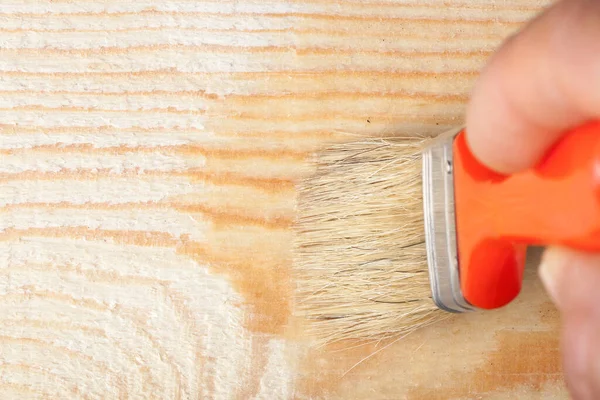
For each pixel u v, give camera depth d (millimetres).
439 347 316
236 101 320
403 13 323
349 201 311
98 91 320
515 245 285
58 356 313
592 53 245
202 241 317
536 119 256
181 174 318
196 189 318
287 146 319
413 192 306
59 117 319
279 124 320
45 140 318
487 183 280
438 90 321
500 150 265
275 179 318
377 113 320
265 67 321
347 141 319
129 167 318
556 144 259
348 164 314
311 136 319
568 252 259
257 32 322
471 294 294
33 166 318
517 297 318
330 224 312
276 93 320
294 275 315
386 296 308
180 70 321
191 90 320
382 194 308
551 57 249
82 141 319
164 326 314
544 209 261
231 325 314
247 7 323
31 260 315
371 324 311
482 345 317
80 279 315
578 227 254
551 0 325
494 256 287
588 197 252
